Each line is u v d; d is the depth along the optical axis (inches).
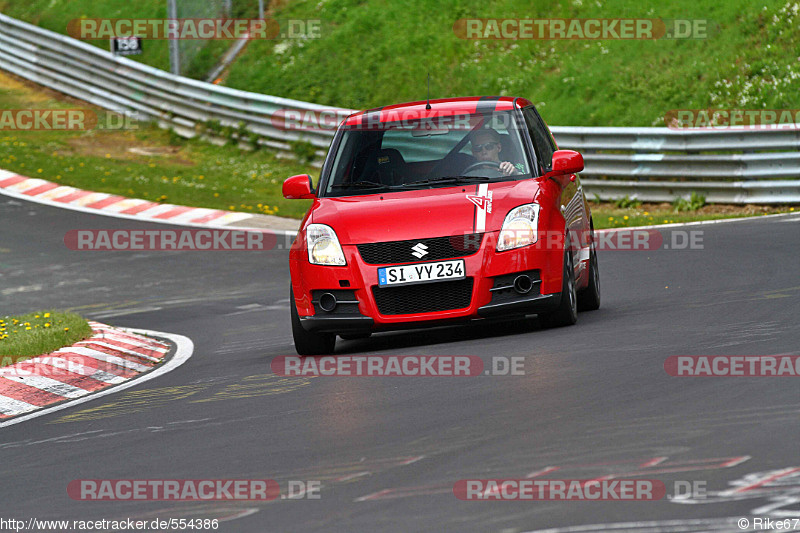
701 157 2484.0
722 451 572.7
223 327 1446.9
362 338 1212.5
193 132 3501.5
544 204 1052.5
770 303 1108.5
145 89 3636.8
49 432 837.2
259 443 701.9
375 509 528.7
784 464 541.6
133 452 722.2
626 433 625.6
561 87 3164.4
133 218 2475.4
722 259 1590.8
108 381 1108.5
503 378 828.0
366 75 3523.6
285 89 3563.0
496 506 514.6
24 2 4549.7
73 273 1977.1
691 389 725.9
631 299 1305.4
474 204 1042.7
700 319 1042.1
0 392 1030.4
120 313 1626.5
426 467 595.5
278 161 3280.0
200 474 637.9
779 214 2144.4
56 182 2787.9
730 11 3142.2
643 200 2591.0
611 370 815.7
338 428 718.5
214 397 904.9
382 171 1128.8
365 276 1021.2
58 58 3892.7
